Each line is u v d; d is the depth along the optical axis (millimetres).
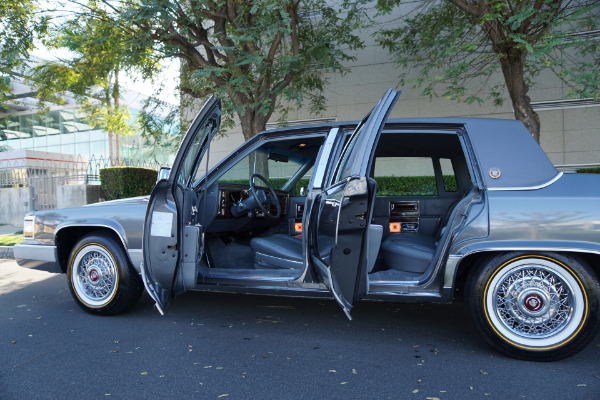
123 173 11055
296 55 7023
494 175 2895
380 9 7867
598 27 6941
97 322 3688
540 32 5758
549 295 2750
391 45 8727
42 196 12445
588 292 2654
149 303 4262
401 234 3973
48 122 24859
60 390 2459
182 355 2959
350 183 2732
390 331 3439
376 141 2779
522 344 2777
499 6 5078
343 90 12547
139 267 3641
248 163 3885
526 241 2711
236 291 3396
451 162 4164
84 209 3861
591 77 4824
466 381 2539
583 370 2672
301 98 6625
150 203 3258
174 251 3264
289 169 4395
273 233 4477
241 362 2840
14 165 13844
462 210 2945
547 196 2760
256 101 7246
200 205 3762
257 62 6082
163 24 6699
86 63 8805
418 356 2928
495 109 11102
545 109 10922
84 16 8078
